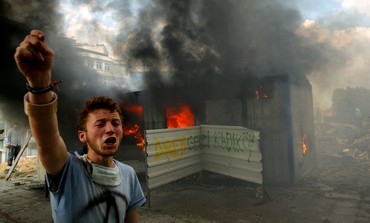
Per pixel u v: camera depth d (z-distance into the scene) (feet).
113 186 4.56
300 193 21.62
